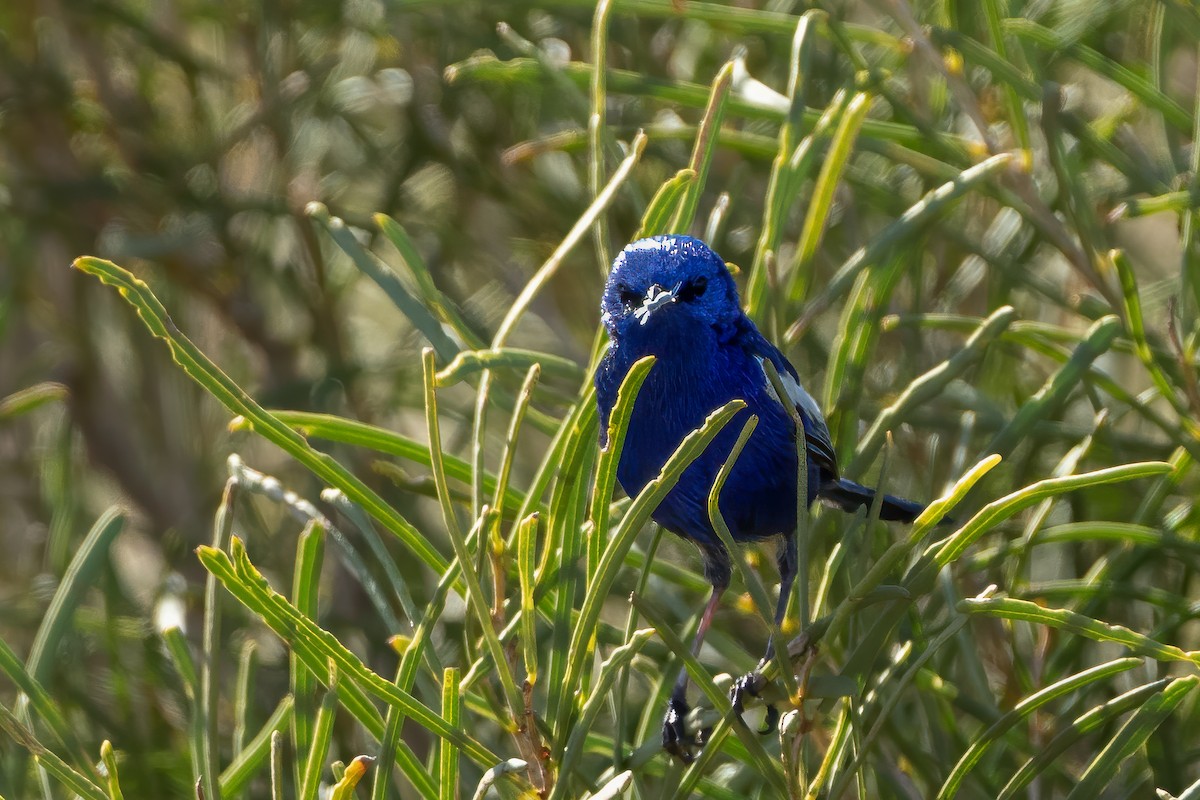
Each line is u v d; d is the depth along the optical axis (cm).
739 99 896
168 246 1262
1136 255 1228
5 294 1345
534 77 920
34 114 1427
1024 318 1192
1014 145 995
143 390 1466
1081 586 793
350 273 1419
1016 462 1027
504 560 611
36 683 636
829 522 881
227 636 1172
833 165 777
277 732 590
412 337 1384
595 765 868
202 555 509
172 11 1434
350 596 1308
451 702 538
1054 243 854
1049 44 868
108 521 664
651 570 834
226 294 1441
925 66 1012
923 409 1062
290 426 664
